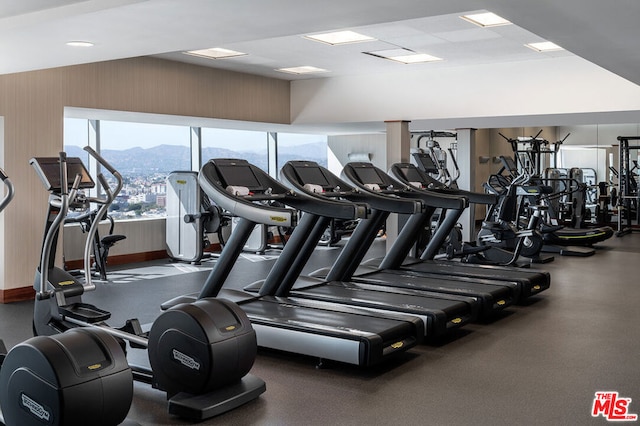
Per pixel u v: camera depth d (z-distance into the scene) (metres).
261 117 10.19
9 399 3.18
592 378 4.48
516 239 9.97
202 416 3.75
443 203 7.09
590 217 14.91
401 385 4.38
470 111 9.40
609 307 6.74
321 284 6.36
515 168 12.26
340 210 5.46
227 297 5.64
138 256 10.17
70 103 7.58
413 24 6.73
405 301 5.66
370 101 10.08
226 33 4.96
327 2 4.14
